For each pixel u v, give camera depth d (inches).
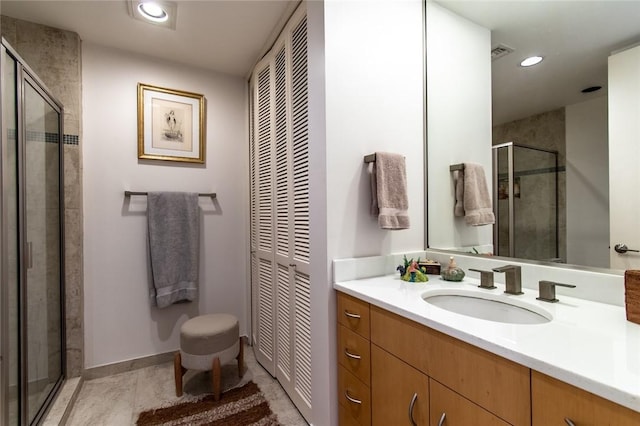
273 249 76.4
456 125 58.2
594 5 40.2
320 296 54.0
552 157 44.3
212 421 61.6
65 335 73.2
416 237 62.6
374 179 53.7
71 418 62.9
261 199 85.0
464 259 55.6
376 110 57.0
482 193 54.2
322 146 52.6
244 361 87.7
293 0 63.4
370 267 55.2
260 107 85.9
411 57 61.9
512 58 50.3
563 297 40.6
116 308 81.6
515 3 50.0
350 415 48.6
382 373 41.4
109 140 81.0
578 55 41.6
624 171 36.9
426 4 63.2
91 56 79.0
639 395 18.6
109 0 63.9
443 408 32.5
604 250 38.4
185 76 91.3
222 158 96.8
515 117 49.4
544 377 24.0
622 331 29.4
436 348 33.3
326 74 51.5
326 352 52.4
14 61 51.2
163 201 84.4
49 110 66.9
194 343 69.0
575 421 22.1
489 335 28.5
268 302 80.3
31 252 58.6
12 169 50.9
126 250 83.0
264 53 83.9
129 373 81.1
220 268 96.5
